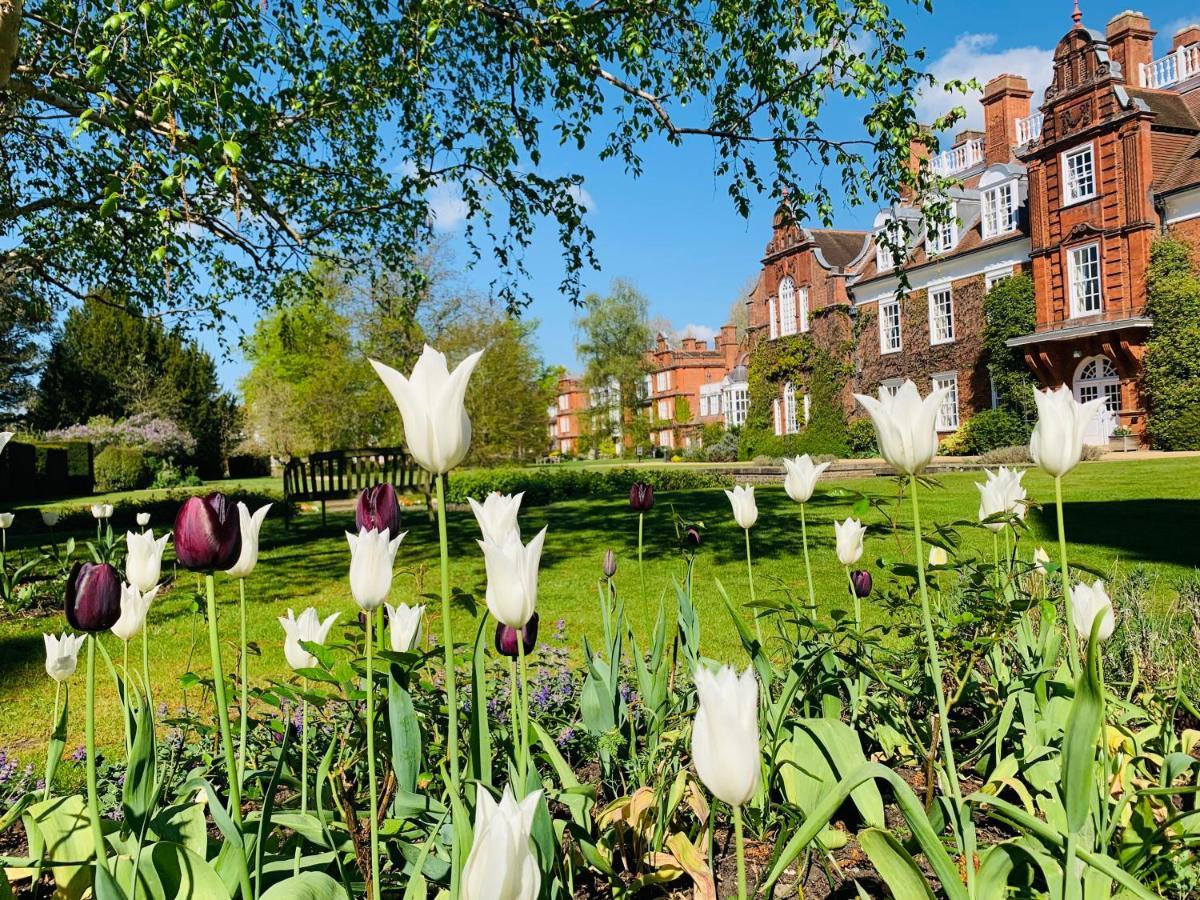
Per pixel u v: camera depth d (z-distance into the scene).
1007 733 2.20
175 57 4.61
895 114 6.26
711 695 0.95
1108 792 1.68
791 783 1.78
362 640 1.73
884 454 1.39
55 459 26.27
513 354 25.61
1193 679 2.67
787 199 7.48
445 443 1.21
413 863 1.45
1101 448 19.70
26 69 5.28
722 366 62.53
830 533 8.95
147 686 1.66
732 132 7.36
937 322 28.64
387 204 9.27
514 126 8.16
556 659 3.18
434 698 1.83
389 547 1.30
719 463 37.47
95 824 1.15
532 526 11.32
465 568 7.52
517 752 1.45
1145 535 7.29
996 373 25.62
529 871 0.83
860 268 32.16
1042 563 1.96
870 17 5.79
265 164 7.89
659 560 7.60
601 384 53.78
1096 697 1.21
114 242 8.96
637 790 1.86
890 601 2.40
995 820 1.98
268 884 1.48
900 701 2.31
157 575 1.66
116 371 38.12
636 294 52.78
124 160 5.24
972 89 6.26
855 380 31.73
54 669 1.57
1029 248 25.00
